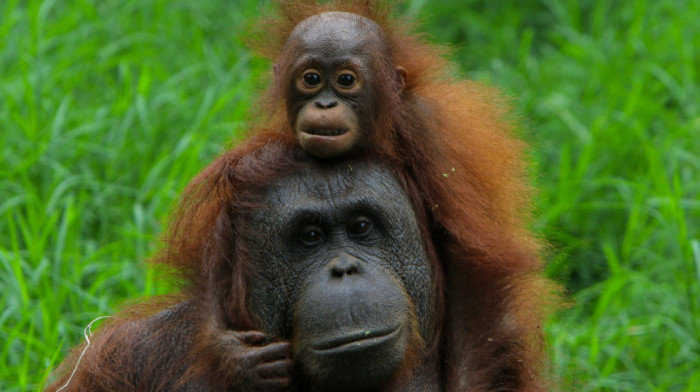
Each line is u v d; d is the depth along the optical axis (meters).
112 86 16.56
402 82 9.38
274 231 8.65
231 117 15.51
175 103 15.92
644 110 16.77
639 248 14.71
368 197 8.65
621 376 12.40
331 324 8.17
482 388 9.13
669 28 18.44
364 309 8.18
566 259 14.85
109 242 14.11
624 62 18.00
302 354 8.36
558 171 16.19
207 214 9.01
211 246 8.94
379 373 8.26
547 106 16.94
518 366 9.48
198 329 9.02
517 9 20.92
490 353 9.27
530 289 9.65
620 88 17.34
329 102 8.58
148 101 15.84
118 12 17.94
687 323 13.29
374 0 9.80
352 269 8.31
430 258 9.09
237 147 9.27
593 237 15.34
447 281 9.31
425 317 8.91
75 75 16.28
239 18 18.53
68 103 15.38
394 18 9.88
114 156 14.98
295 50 8.84
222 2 19.11
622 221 15.44
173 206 9.47
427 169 9.22
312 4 9.91
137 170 15.00
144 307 9.95
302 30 8.94
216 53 17.67
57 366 10.59
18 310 12.19
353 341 8.13
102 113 15.55
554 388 9.95
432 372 9.10
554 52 19.38
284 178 8.76
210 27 18.55
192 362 9.12
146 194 14.22
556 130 16.73
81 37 17.20
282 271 8.63
